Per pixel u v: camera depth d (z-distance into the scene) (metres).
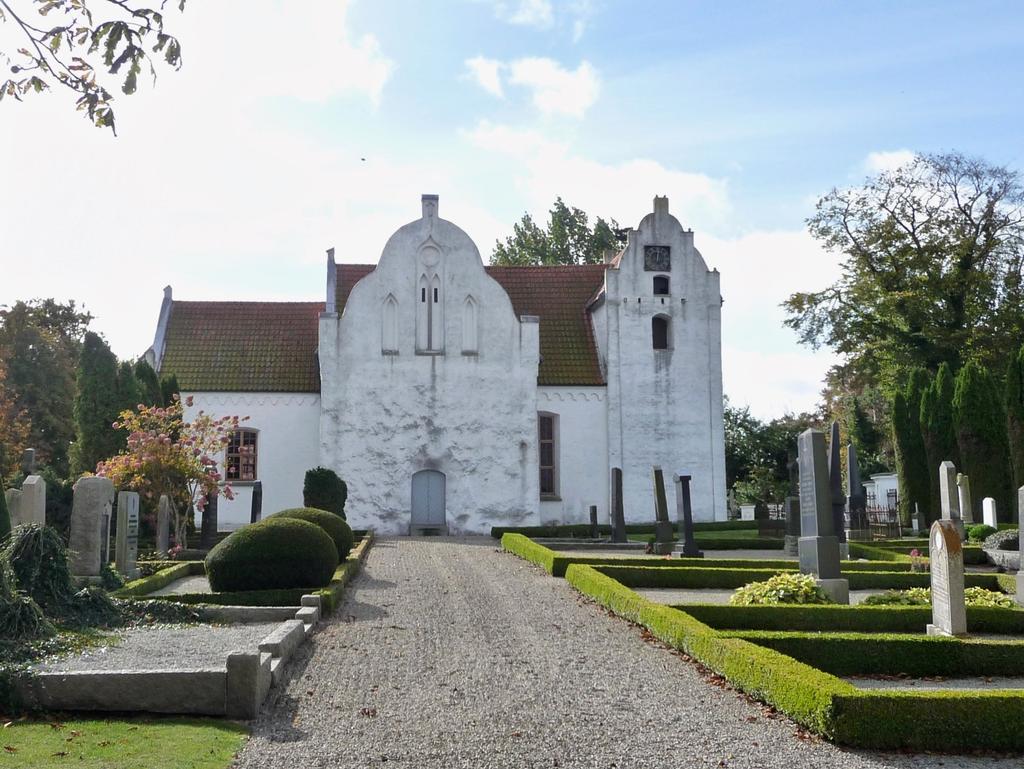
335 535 23.73
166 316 44.81
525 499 40.53
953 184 50.31
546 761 9.35
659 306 43.53
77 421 32.56
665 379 43.22
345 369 40.47
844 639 13.42
